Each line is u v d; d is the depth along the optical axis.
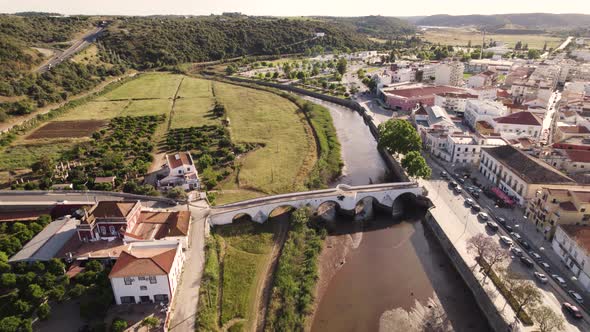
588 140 187.00
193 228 133.25
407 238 141.38
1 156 196.00
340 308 108.00
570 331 93.00
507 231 134.12
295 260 122.00
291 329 96.94
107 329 92.31
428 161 196.62
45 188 162.75
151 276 98.25
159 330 93.00
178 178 167.00
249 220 144.00
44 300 100.25
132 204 130.12
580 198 122.81
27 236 124.19
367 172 194.62
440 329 101.12
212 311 100.12
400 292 114.50
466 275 116.75
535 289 100.38
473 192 161.25
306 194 151.50
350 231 145.62
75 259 114.06
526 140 196.00
